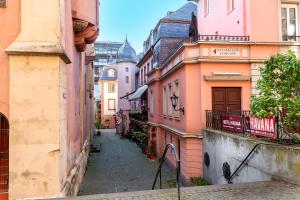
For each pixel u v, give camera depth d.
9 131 6.79
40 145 6.82
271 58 7.40
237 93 13.36
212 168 11.40
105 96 56.44
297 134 7.34
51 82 6.93
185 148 13.52
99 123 53.88
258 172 7.71
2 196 7.00
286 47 13.44
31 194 6.73
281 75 7.15
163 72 19.86
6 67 6.93
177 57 15.08
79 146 13.12
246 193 6.05
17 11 7.14
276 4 13.83
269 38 13.67
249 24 13.65
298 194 5.88
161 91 21.09
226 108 13.23
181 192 6.17
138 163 19.17
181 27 23.30
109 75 57.09
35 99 6.85
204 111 13.00
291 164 6.50
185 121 13.53
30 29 6.97
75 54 11.48
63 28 7.55
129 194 6.09
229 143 9.58
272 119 7.50
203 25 19.86
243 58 13.16
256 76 13.19
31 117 6.82
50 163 6.84
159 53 21.67
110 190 12.55
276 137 7.40
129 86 48.59
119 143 30.42
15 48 6.73
